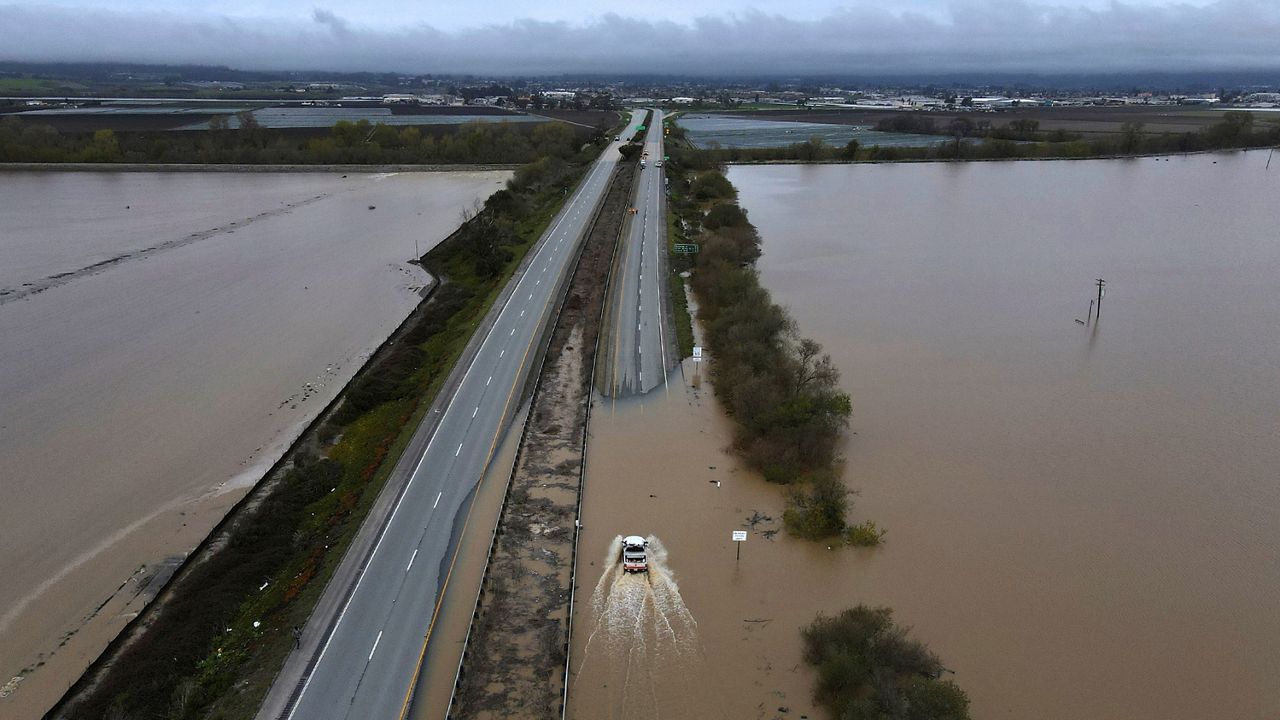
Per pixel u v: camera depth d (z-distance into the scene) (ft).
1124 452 208.23
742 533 162.81
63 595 163.02
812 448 199.82
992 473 198.49
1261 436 216.13
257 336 306.14
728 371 243.81
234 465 212.84
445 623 144.77
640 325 298.15
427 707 126.00
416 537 170.19
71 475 207.00
